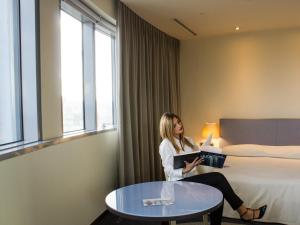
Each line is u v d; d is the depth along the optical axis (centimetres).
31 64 225
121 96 353
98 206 317
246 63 500
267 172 335
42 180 220
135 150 378
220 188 270
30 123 226
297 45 470
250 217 273
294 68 473
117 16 347
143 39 410
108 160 343
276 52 482
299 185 291
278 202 296
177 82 531
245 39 498
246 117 503
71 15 302
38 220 215
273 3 350
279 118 479
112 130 354
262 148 445
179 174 266
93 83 336
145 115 409
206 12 381
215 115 523
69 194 260
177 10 374
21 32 226
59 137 251
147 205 199
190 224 307
